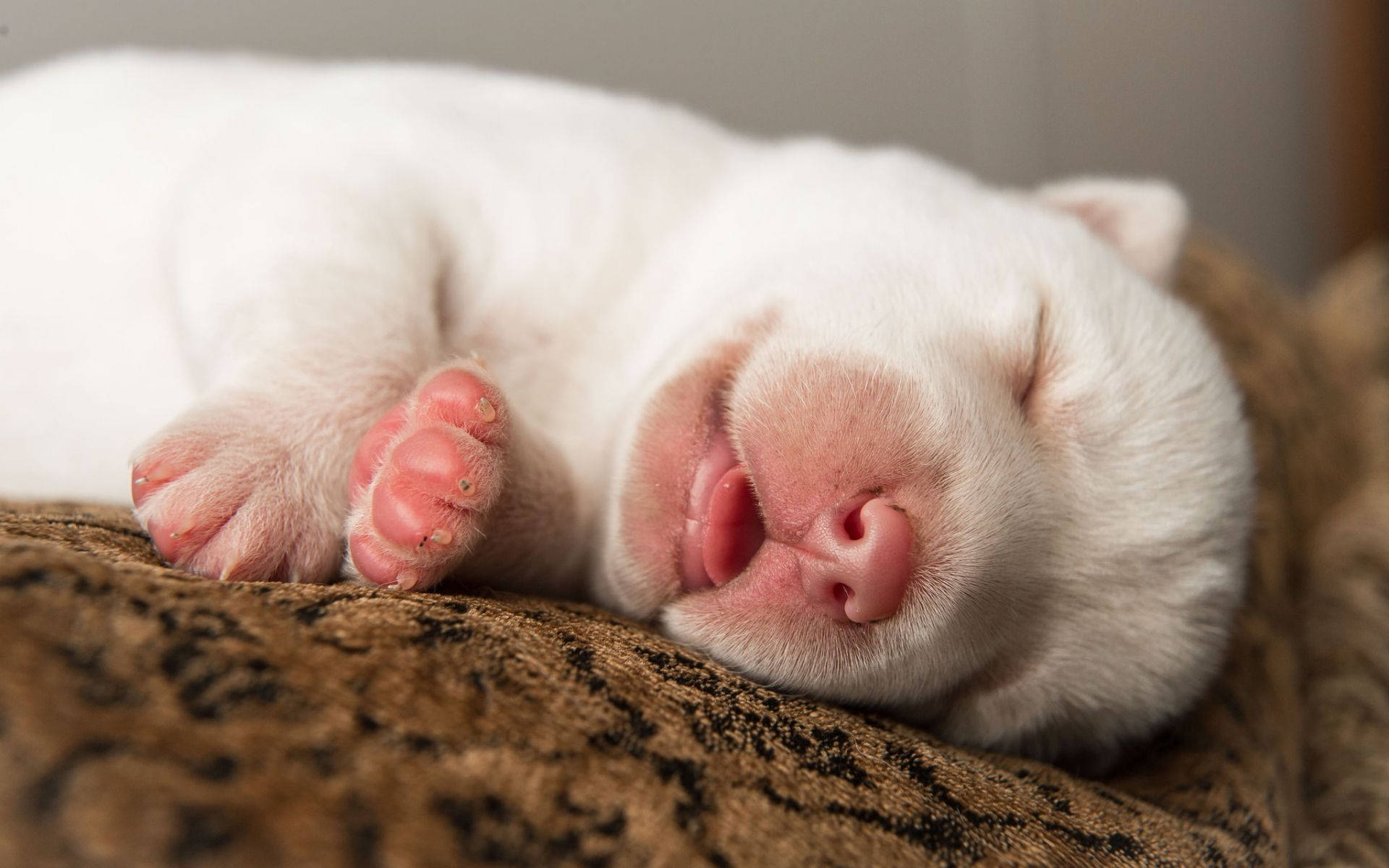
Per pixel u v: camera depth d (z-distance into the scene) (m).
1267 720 0.28
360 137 0.27
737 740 0.18
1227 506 0.26
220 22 0.48
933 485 0.23
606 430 0.27
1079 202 0.32
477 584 0.22
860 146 0.68
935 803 0.19
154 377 0.28
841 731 0.20
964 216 0.27
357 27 0.52
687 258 0.28
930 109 0.70
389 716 0.16
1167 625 0.25
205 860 0.14
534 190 0.27
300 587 0.18
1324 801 0.29
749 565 0.23
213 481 0.21
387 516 0.20
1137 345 0.26
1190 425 0.26
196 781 0.15
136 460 0.21
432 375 0.22
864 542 0.22
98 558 0.18
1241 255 0.48
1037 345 0.25
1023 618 0.24
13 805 0.14
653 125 0.30
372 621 0.18
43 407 0.28
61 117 0.30
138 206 0.29
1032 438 0.25
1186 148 0.80
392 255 0.25
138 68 0.30
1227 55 0.81
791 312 0.25
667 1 0.61
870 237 0.26
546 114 0.29
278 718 0.16
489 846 0.16
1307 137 0.85
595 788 0.17
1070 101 0.75
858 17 0.67
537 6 0.57
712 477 0.23
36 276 0.28
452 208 0.27
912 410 0.23
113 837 0.14
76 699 0.15
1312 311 0.52
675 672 0.19
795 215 0.28
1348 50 0.81
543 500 0.24
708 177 0.29
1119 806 0.22
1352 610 0.33
